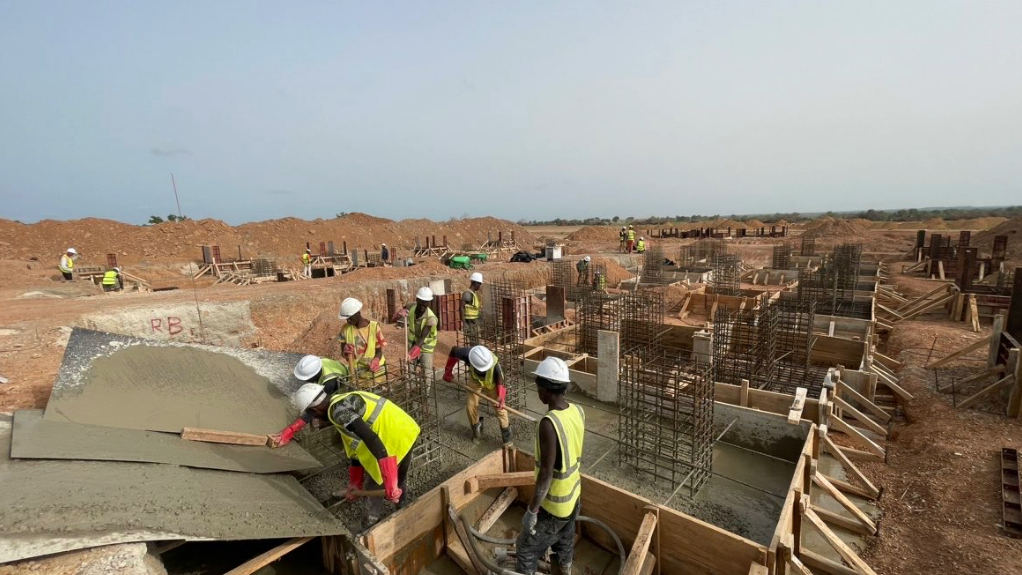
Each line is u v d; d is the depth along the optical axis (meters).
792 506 4.38
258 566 3.49
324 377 4.89
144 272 22.05
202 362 5.50
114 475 3.51
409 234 41.12
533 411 7.35
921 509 5.28
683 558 4.18
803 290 13.31
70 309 10.57
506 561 4.14
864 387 7.55
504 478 4.89
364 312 14.90
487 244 38.00
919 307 13.08
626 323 10.61
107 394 4.52
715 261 22.80
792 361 9.68
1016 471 5.45
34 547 2.71
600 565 4.41
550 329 11.70
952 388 7.84
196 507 3.44
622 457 5.89
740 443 6.22
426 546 4.46
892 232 43.16
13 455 3.44
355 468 4.43
